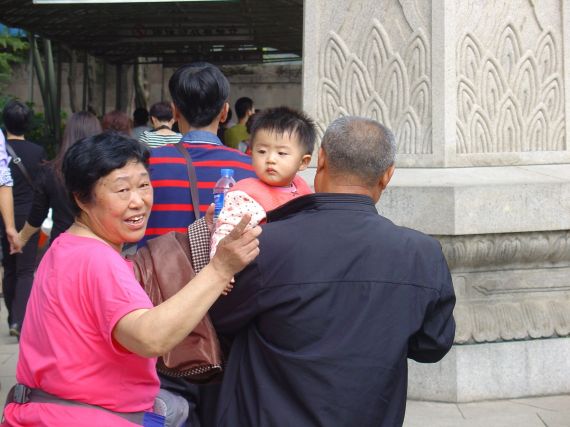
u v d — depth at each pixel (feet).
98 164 7.35
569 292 17.58
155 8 35.91
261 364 7.73
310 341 7.48
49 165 17.33
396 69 17.69
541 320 17.13
